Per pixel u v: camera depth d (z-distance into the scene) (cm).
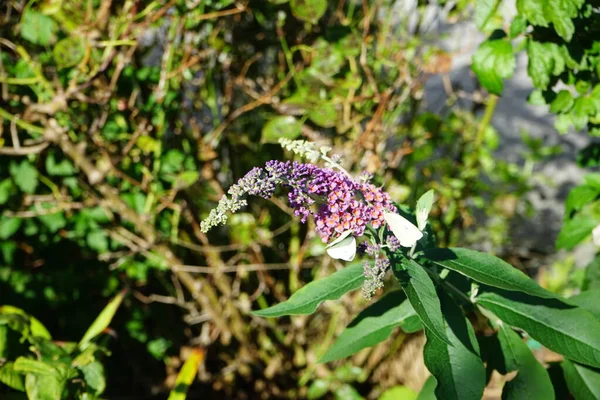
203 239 145
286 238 154
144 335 154
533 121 222
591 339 100
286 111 138
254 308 155
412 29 161
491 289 105
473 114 165
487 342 106
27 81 131
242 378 161
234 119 149
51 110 130
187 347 162
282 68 146
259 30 149
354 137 143
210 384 160
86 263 149
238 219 146
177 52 139
